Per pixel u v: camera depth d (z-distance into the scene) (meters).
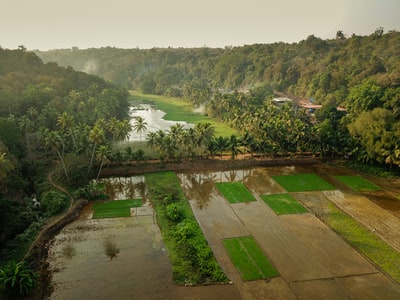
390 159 83.00
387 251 53.47
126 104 168.25
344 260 51.06
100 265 49.38
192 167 92.00
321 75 164.75
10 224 53.19
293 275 47.44
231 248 53.84
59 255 51.97
